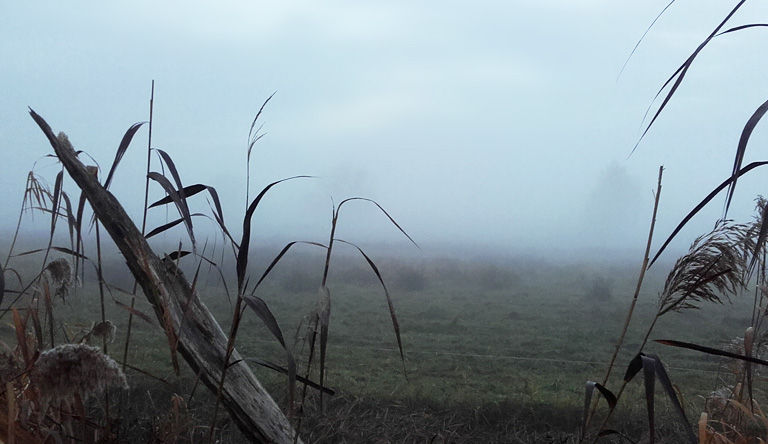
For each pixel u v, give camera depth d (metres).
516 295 21.22
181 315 2.22
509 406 4.53
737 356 1.59
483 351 8.86
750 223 2.10
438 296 20.11
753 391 3.82
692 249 2.19
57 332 2.71
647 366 1.78
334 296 18.53
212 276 11.77
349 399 4.43
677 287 2.16
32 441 1.91
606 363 7.98
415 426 3.92
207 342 2.29
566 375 6.83
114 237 2.12
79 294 5.27
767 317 3.08
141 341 6.57
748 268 2.10
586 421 2.23
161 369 5.02
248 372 2.41
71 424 2.17
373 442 3.50
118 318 7.84
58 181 2.31
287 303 14.27
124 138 2.18
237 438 3.16
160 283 2.08
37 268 7.00
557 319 13.57
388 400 4.57
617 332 11.41
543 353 8.97
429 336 10.49
